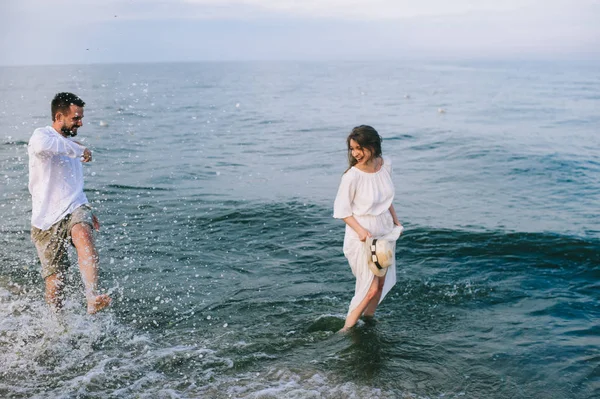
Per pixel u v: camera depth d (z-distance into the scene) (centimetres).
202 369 322
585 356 330
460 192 786
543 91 3638
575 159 1008
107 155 1106
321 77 7125
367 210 359
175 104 2780
